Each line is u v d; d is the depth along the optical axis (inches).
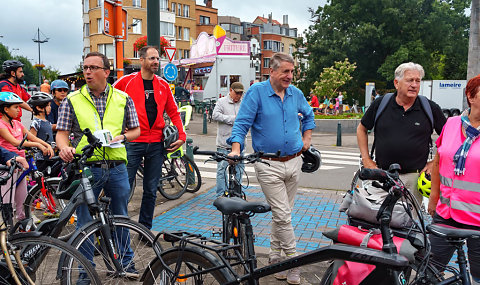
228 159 128.9
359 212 109.9
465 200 114.7
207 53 1014.4
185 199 271.6
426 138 143.4
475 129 113.5
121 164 147.4
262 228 217.8
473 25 490.6
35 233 117.0
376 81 1574.8
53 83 249.9
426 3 1512.1
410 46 1465.3
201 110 1034.1
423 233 103.2
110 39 1780.3
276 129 150.6
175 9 1983.3
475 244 116.7
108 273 125.2
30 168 196.7
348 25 1590.8
